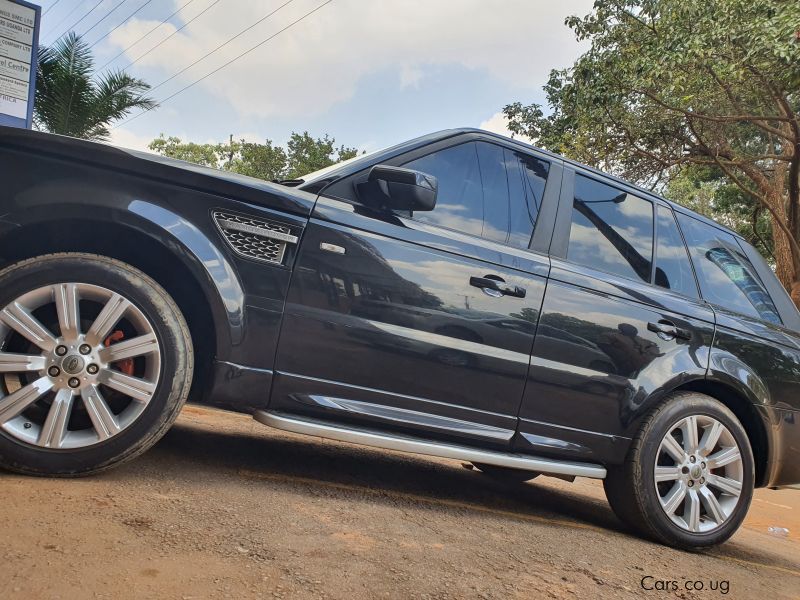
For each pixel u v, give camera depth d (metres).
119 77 14.80
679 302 3.80
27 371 2.54
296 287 2.91
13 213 2.54
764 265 4.50
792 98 14.05
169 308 2.71
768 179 17.34
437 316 3.13
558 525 3.56
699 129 14.93
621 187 3.95
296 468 3.59
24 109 6.60
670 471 3.59
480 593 2.21
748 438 3.91
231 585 1.92
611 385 3.48
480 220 3.39
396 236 3.11
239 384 2.83
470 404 3.21
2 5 6.41
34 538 2.00
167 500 2.54
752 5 10.30
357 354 2.99
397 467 4.38
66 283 2.59
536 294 3.36
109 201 2.62
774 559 4.14
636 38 13.40
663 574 2.93
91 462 2.61
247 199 2.86
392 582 2.15
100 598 1.72
